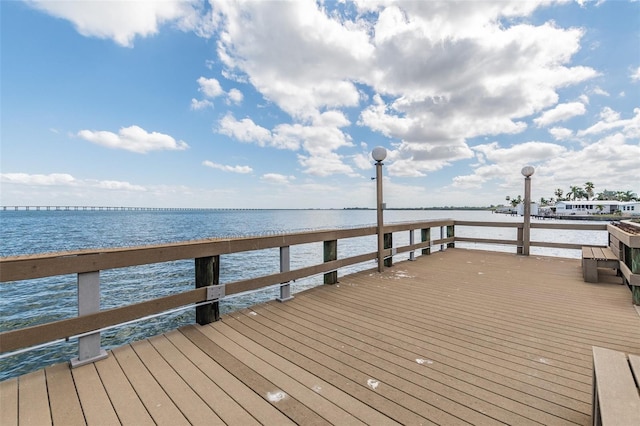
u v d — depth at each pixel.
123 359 1.94
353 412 1.41
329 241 3.91
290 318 2.75
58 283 10.49
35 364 5.09
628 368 1.08
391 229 5.13
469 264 5.45
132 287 9.12
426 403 1.48
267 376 1.75
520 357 1.97
